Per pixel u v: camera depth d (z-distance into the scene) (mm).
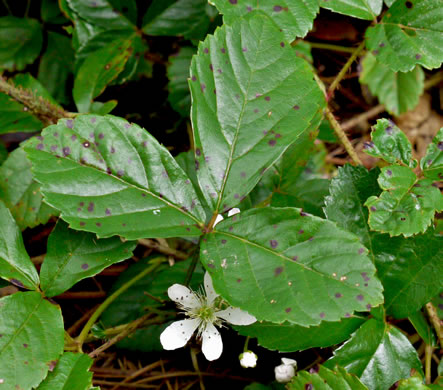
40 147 342
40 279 348
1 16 451
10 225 351
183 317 379
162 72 448
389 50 384
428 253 355
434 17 380
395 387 348
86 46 429
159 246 402
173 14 429
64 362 339
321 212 388
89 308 414
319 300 326
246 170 347
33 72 455
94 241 352
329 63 458
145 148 346
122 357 401
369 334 352
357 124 469
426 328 370
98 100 448
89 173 343
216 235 340
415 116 486
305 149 393
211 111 348
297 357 389
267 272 331
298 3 377
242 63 351
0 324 336
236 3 374
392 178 356
